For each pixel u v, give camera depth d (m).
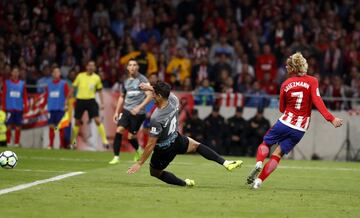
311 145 68.38
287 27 78.75
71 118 70.38
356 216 27.31
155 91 33.94
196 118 68.56
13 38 79.44
